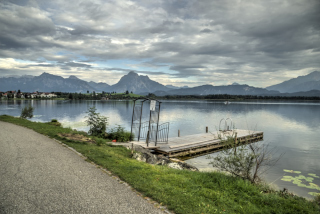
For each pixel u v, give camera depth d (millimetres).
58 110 72688
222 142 7969
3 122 21797
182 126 37719
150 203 4672
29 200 4512
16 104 105875
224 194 5566
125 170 6898
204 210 4469
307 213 4875
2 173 6125
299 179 11742
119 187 5516
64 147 10211
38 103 123625
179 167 10797
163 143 17391
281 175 12469
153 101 15438
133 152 11172
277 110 85125
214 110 81938
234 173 7281
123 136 17438
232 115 61406
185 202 4777
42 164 7188
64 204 4398
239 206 4895
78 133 16047
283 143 24047
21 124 19906
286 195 6258
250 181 6930
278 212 4828
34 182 5543
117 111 71875
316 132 32500
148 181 5969
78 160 7988
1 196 4652
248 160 7141
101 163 7559
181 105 122562
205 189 5758
